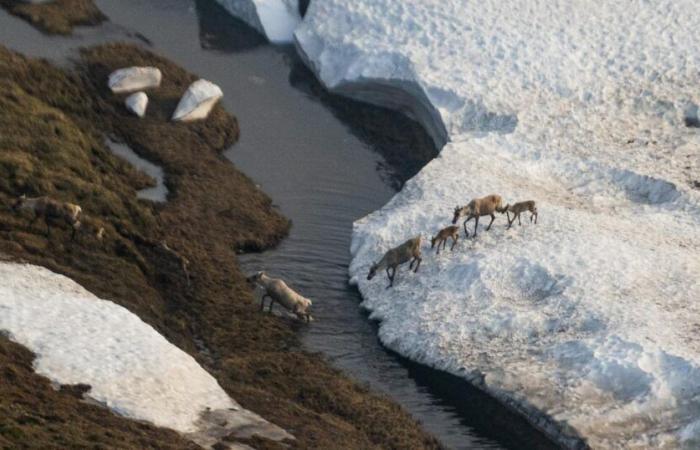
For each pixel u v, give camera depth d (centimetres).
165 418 8700
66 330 9525
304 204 14262
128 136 14700
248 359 10688
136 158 14325
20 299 9844
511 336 11100
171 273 11869
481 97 16062
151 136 14838
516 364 10675
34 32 16150
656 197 13925
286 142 15775
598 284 11562
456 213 12294
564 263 11850
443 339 11131
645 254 12156
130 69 15688
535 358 10725
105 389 8850
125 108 15225
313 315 11794
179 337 10744
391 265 11925
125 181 13575
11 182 12100
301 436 9088
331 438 9238
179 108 15450
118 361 9262
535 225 12706
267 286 11562
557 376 10419
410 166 15612
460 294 11656
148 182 13762
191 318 11312
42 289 10200
